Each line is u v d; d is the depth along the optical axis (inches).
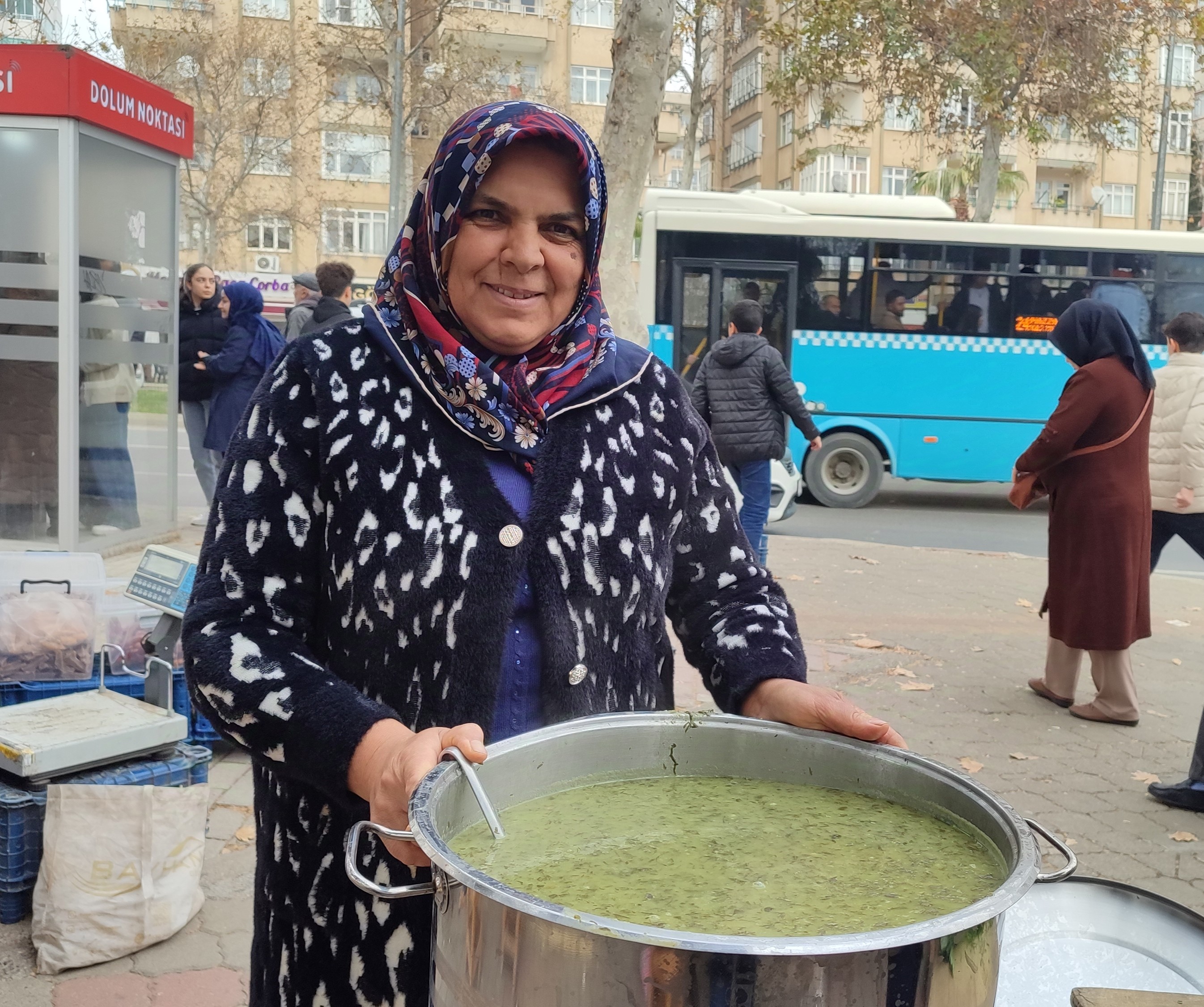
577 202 59.6
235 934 125.7
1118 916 58.4
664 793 54.9
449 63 1328.7
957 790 51.6
